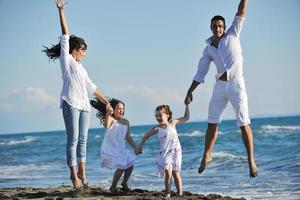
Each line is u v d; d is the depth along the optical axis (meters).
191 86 7.23
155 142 31.05
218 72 6.92
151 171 14.21
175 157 7.59
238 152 19.75
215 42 6.94
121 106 8.17
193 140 31.38
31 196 7.75
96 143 37.78
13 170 18.28
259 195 9.12
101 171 15.21
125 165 7.98
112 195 7.60
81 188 7.53
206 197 7.48
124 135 8.16
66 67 7.44
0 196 7.79
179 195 7.64
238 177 11.93
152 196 7.48
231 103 6.86
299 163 13.74
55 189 8.68
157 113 7.68
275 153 18.31
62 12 7.45
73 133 7.43
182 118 7.81
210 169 14.26
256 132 35.72
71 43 7.68
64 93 7.43
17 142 58.06
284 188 9.78
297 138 26.97
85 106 7.53
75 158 7.51
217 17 6.86
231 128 48.50
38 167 19.12
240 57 6.84
